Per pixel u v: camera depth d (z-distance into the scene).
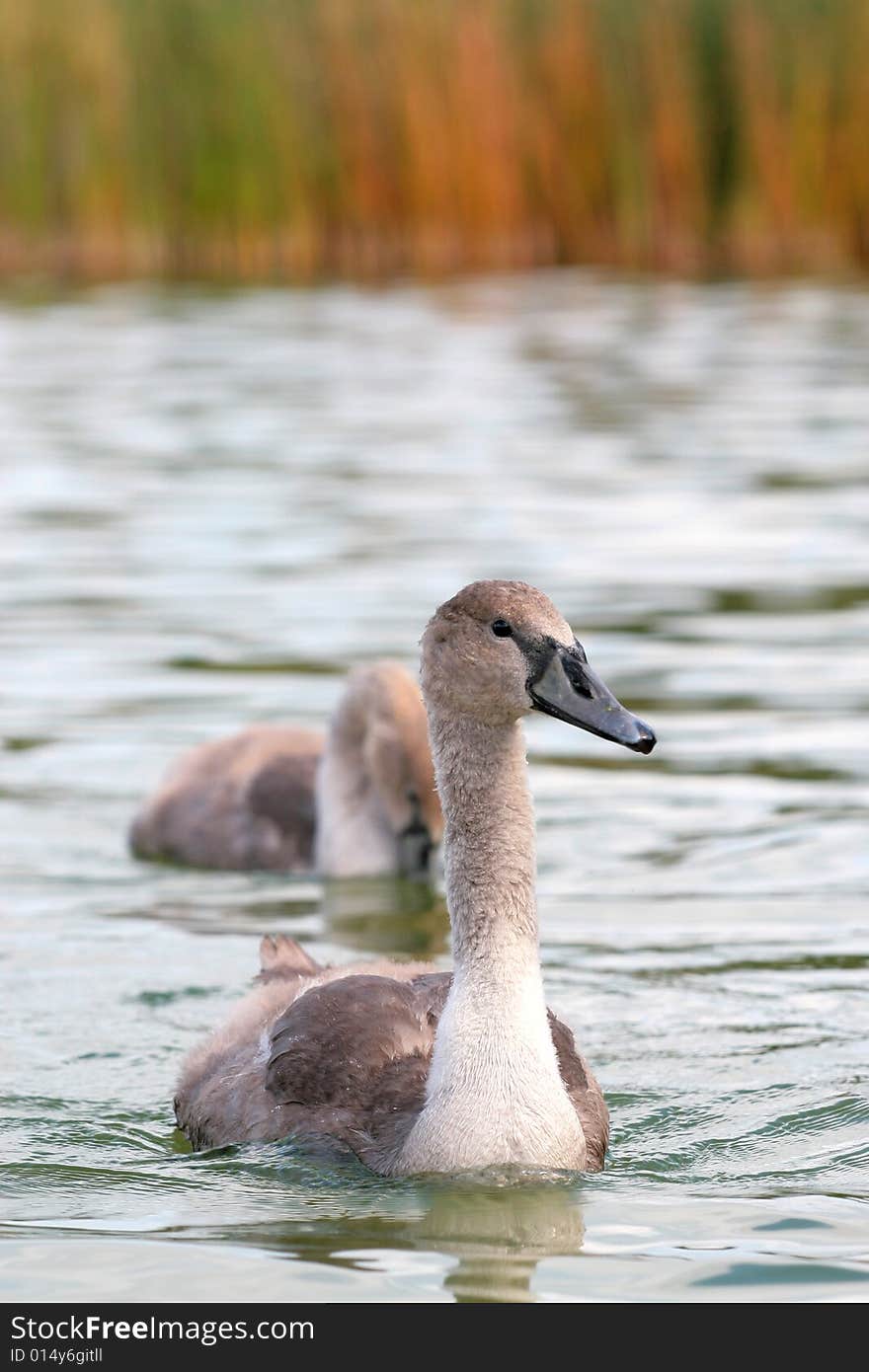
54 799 15.09
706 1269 7.79
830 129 40.84
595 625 18.19
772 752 15.27
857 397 28.94
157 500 23.47
